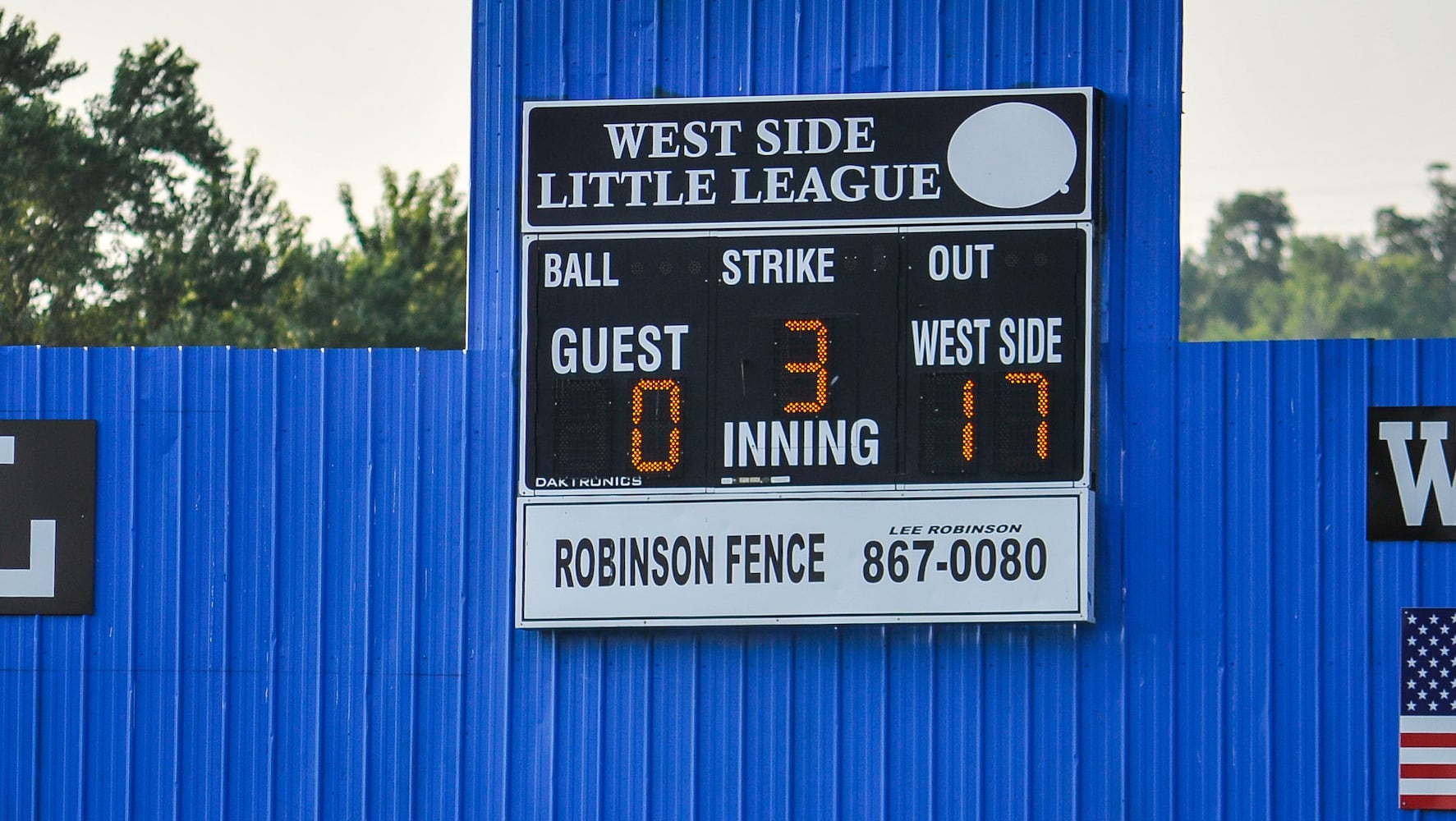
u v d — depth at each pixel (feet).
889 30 158.61
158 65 474.49
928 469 152.76
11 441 160.45
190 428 160.35
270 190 500.33
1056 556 151.53
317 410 159.94
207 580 159.63
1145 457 154.71
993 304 153.28
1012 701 154.51
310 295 508.94
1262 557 153.58
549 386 155.94
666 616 154.40
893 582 152.87
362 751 158.20
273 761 158.51
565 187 157.79
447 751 157.89
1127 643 154.10
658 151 157.48
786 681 155.84
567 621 154.81
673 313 155.63
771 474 153.99
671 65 159.84
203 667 159.12
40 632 159.84
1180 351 154.71
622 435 155.12
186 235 477.77
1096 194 154.10
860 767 155.12
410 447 159.12
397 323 517.55
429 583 158.61
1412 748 151.74
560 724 157.17
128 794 158.71
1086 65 156.76
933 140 155.33
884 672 155.12
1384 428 153.17
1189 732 153.38
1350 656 152.66
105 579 159.84
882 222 155.02
